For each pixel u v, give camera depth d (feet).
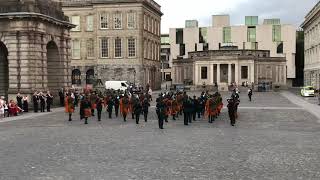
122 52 274.57
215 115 113.50
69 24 168.66
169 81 451.12
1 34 147.84
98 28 276.21
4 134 84.17
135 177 47.80
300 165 54.03
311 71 309.63
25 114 130.11
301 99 202.49
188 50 439.63
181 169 51.80
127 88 213.87
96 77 277.64
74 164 55.06
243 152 63.36
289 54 417.69
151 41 298.35
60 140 75.92
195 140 75.46
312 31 309.63
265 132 86.43
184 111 100.78
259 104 167.12
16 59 147.33
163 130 90.84
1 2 148.36
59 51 165.89
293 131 87.81
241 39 427.33
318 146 68.80
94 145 70.13
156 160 57.41
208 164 54.65
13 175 49.26
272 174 49.14
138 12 271.08
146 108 108.68
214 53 329.52
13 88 148.05
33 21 146.41
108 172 50.37
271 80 341.21
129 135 82.58
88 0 277.85
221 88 304.50
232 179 46.78
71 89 167.63
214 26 436.76
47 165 54.60
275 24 420.36
